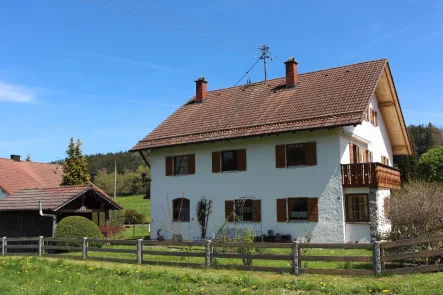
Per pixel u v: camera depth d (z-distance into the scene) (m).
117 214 39.97
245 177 24.34
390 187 22.64
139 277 12.82
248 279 11.71
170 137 27.62
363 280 11.36
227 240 16.70
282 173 23.11
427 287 9.95
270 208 23.31
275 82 28.92
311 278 11.95
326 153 21.91
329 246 12.43
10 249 23.33
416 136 75.38
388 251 13.80
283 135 23.25
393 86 26.86
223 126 25.88
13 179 37.84
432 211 13.49
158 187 27.81
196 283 11.84
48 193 23.66
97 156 120.88
